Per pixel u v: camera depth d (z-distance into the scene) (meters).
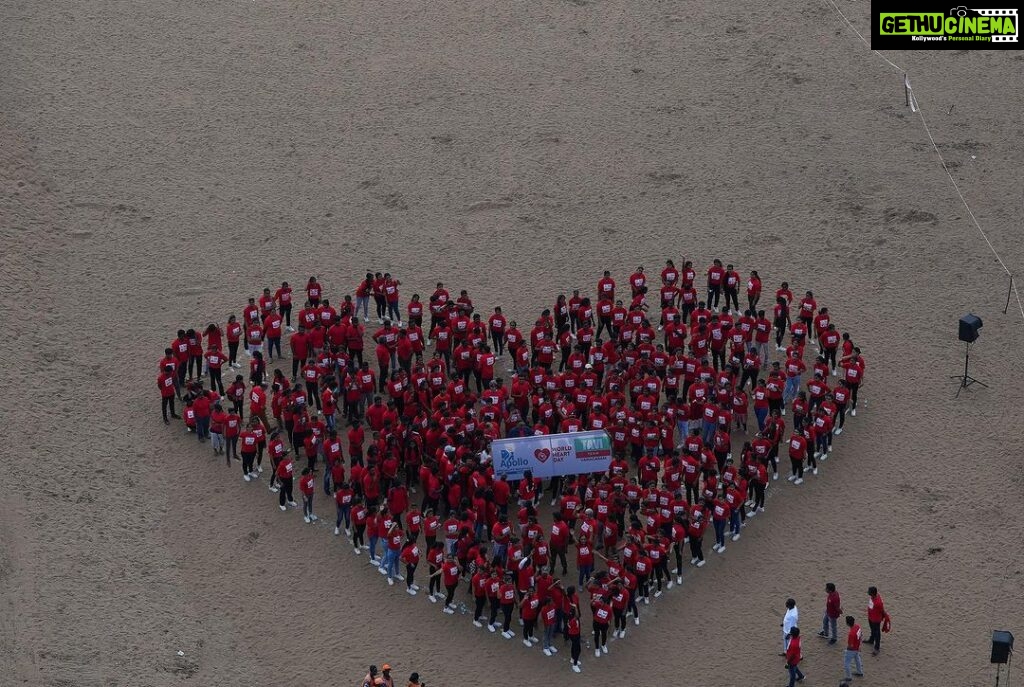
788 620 44.31
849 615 46.00
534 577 45.62
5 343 56.22
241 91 73.38
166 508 49.94
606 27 80.12
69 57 74.31
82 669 42.91
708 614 47.06
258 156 69.38
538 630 46.44
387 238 65.12
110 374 55.94
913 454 53.88
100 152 68.19
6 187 64.69
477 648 45.47
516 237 65.62
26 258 61.25
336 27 78.94
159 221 64.81
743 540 50.00
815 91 75.50
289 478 49.56
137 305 59.88
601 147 71.38
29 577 45.84
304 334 54.88
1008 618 47.00
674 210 67.50
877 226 66.62
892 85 76.19
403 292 61.81
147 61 74.69
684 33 79.81
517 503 50.66
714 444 51.62
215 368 54.53
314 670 44.22
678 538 47.19
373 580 47.78
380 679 41.34
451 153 70.56
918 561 49.16
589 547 46.53
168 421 53.69
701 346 55.97
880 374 58.00
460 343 56.09
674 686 44.31
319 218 66.06
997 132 72.94
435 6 81.25
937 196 68.50
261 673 44.00
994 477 52.84
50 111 70.25
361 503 47.81
